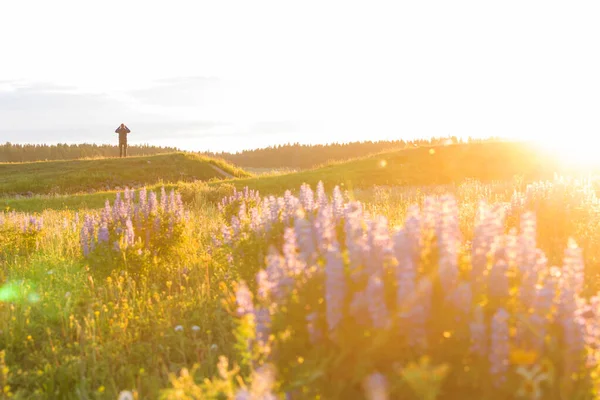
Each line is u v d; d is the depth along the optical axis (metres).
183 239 9.92
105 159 62.50
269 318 3.75
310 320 3.58
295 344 3.64
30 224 11.81
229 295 6.88
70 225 14.74
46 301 7.46
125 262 8.38
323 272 3.79
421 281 3.35
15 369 5.49
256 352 3.84
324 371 3.33
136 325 6.44
